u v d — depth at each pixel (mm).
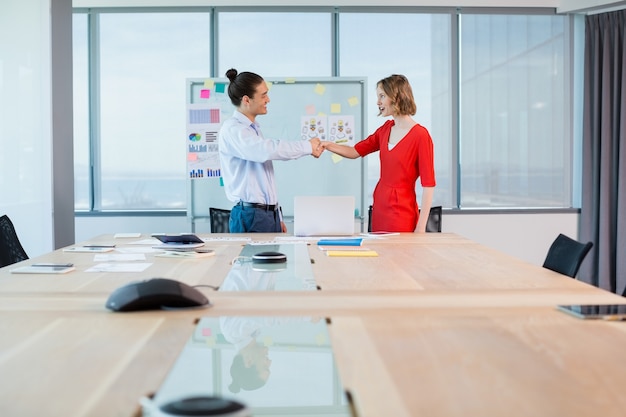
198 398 919
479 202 6277
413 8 6156
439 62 6207
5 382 1080
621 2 5809
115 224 6094
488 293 1859
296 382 1360
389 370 1129
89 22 6094
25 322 1512
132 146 6156
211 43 6121
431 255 2721
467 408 946
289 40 6133
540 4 6180
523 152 6297
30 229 4535
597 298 1776
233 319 1557
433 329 1425
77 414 937
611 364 1155
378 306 1683
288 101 5902
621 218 5980
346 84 5906
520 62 6266
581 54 6312
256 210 3814
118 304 1609
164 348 1281
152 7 6094
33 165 4520
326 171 5895
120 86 6137
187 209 5883
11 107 4516
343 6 6109
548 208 6258
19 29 4508
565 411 931
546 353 1229
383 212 3828
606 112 6062
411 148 3732
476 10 6203
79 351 1264
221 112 5852
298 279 2115
